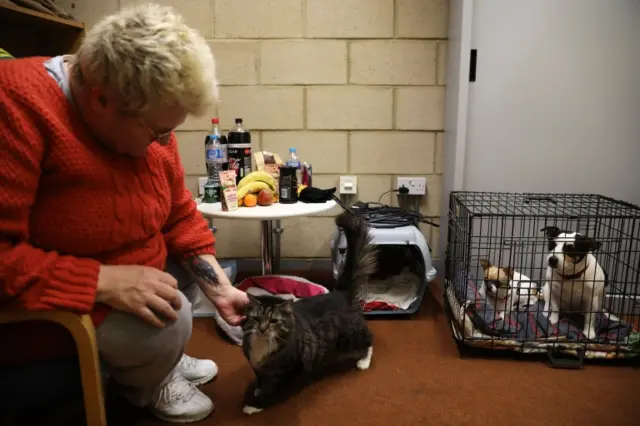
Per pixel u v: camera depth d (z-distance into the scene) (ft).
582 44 7.21
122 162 3.30
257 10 7.68
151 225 3.56
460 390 5.01
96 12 7.61
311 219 8.43
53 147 2.95
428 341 6.13
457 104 7.31
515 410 4.66
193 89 2.91
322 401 4.84
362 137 8.12
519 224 7.45
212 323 6.60
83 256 3.29
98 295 3.11
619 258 6.70
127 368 3.66
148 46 2.72
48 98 2.96
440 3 7.66
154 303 3.32
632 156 7.45
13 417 3.28
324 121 8.06
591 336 5.66
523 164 7.65
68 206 3.08
